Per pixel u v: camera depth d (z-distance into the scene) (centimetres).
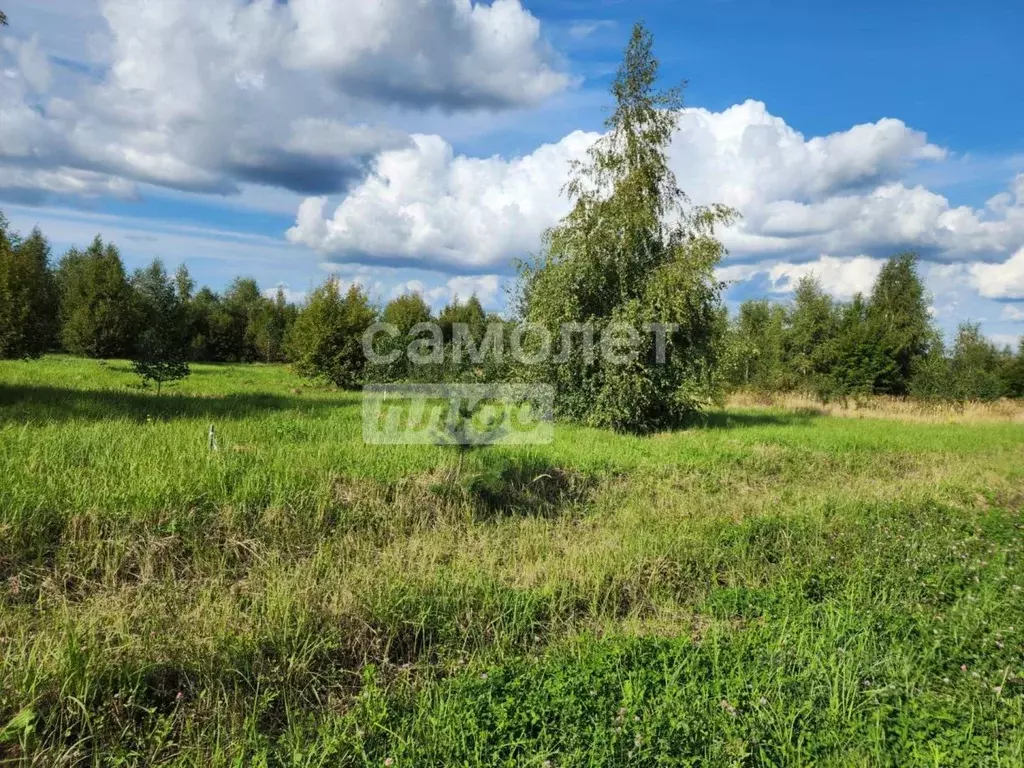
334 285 2711
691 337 1789
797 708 436
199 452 874
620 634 551
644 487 1066
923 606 656
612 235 1762
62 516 641
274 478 802
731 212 1781
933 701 456
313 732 412
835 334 3775
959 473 1344
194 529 676
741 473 1216
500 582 640
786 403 2955
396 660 520
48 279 4222
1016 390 4059
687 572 708
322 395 2073
